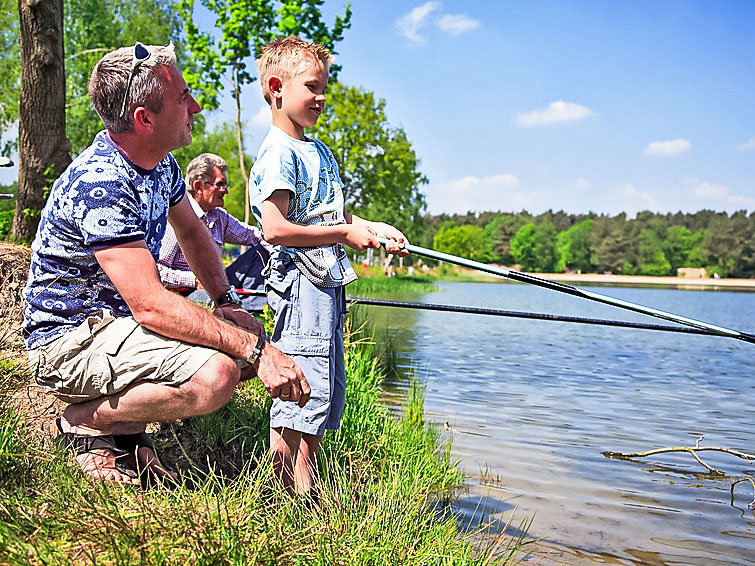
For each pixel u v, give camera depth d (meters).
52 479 2.38
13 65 21.34
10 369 3.28
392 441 4.05
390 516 2.70
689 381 7.98
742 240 100.56
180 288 4.84
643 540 3.27
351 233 2.89
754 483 3.97
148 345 2.41
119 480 2.46
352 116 30.50
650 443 5.04
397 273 55.28
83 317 2.54
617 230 109.94
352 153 30.48
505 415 5.71
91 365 2.44
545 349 10.70
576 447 4.82
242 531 2.15
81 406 2.59
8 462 2.45
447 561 2.60
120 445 2.69
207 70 15.33
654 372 8.62
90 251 2.47
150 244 2.68
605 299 3.62
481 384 7.16
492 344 11.02
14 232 6.57
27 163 6.56
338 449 3.58
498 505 3.62
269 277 2.97
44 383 2.56
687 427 5.59
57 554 1.94
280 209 2.86
